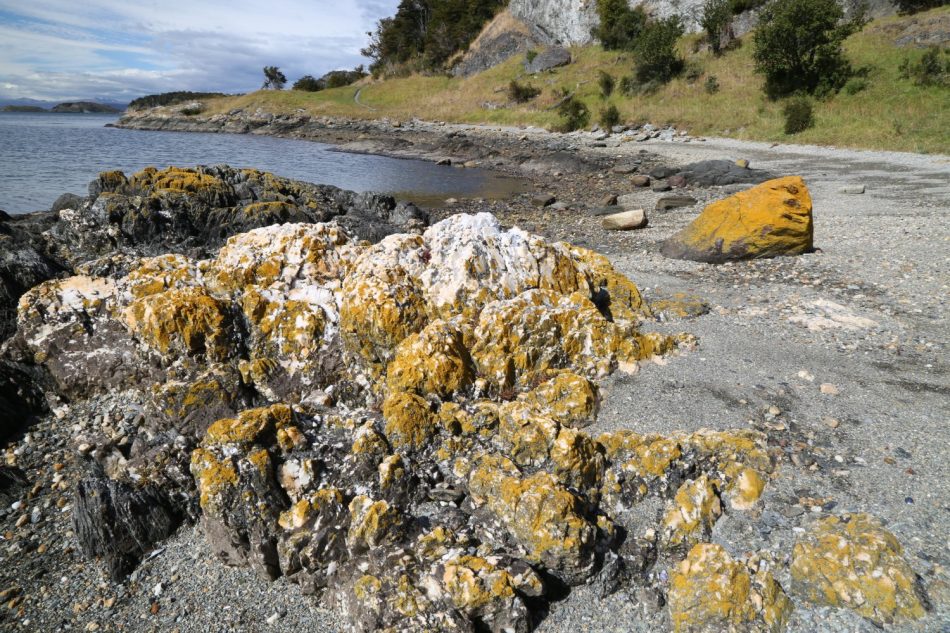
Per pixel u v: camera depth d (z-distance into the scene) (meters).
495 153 41.44
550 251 8.41
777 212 12.36
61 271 10.76
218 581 5.39
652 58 46.94
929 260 11.72
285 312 7.79
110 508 5.70
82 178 30.50
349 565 5.09
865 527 4.84
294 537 5.20
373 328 7.30
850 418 6.43
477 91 66.06
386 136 55.12
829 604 4.45
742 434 6.01
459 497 5.61
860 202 18.47
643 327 8.88
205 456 5.58
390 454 5.92
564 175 33.19
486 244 8.14
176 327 7.31
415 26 87.75
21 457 7.05
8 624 5.04
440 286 7.81
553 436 5.74
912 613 4.23
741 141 35.78
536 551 4.80
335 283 8.21
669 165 31.31
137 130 79.38
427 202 25.84
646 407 6.73
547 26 67.44
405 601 4.52
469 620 4.43
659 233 17.20
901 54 35.09
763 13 38.56
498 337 7.22
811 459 5.78
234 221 15.80
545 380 7.16
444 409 6.37
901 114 30.39
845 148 29.48
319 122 68.00
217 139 61.91
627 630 4.56
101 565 5.61
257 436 5.78
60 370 7.73
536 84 59.34
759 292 10.62
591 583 4.91
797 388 7.06
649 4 58.62
